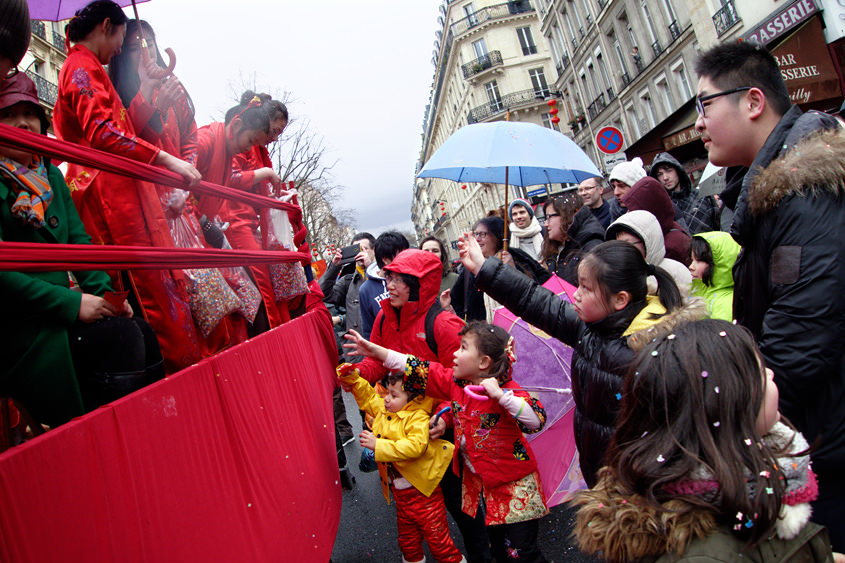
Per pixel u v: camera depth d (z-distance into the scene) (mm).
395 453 2734
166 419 1427
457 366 2771
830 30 10484
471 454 2742
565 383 3398
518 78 39750
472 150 3768
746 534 1008
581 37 26375
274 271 3342
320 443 2781
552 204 4742
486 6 40312
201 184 2074
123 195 2148
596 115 26828
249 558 1662
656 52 19656
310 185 27766
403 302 3160
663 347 1154
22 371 1418
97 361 1548
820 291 1550
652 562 1082
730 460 1021
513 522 2633
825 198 1570
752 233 1810
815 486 1123
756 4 12836
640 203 3475
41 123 1827
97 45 2168
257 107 3070
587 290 1978
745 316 1901
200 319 2410
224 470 1660
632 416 1177
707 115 1984
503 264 2627
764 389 1094
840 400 1569
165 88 2312
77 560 1041
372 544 3477
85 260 1265
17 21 1628
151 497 1290
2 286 1386
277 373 2373
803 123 1753
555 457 3328
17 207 1692
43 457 1007
